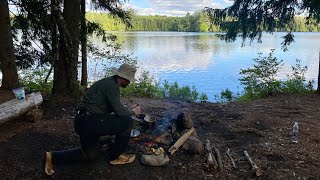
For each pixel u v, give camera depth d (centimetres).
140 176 398
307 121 651
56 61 773
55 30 765
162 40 8944
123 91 990
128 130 407
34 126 566
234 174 410
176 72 3000
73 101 739
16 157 439
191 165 423
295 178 402
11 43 743
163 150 443
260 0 1171
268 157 463
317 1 944
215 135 558
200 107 793
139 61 3834
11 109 527
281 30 1231
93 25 1059
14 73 753
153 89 1046
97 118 384
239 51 5647
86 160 417
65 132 545
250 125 620
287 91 1032
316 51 5319
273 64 1146
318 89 993
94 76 1316
